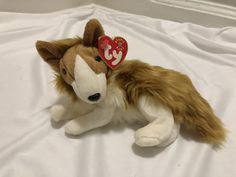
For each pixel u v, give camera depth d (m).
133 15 1.20
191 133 0.74
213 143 0.72
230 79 0.93
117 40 0.67
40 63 0.95
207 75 0.95
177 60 0.99
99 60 0.65
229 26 1.16
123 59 0.69
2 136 0.73
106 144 0.72
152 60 1.00
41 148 0.71
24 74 0.91
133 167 0.67
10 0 1.15
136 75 0.68
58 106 0.74
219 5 1.14
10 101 0.82
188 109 0.69
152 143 0.65
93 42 0.66
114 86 0.68
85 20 1.19
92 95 0.63
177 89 0.69
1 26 1.11
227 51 1.04
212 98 0.85
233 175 0.66
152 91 0.67
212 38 1.12
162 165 0.68
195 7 1.16
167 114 0.68
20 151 0.70
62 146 0.71
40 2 1.18
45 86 0.87
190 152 0.70
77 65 0.62
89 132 0.74
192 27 1.13
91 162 0.68
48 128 0.75
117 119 0.75
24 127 0.76
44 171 0.66
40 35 1.08
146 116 0.69
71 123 0.71
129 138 0.73
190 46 1.04
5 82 0.88
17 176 0.65
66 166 0.67
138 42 1.08
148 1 1.20
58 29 1.10
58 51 0.66
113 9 1.26
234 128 0.77
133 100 0.68
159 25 1.14
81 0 1.23
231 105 0.83
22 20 1.14
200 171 0.67
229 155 0.70
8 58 0.97
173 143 0.72
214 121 0.71
